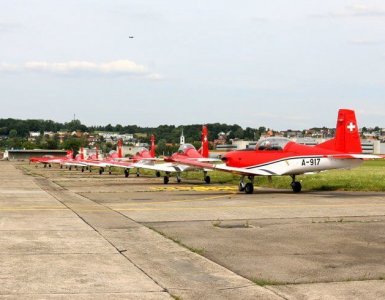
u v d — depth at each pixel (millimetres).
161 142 165000
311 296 7359
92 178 48875
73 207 19828
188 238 12375
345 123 25531
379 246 11297
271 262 9680
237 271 8953
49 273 8703
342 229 13750
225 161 27859
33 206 20219
